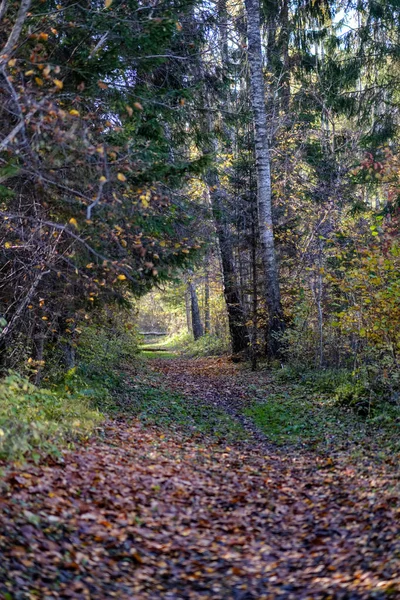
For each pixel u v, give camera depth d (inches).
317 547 219.1
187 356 1264.8
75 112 288.7
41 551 193.5
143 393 582.2
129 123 416.8
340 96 900.6
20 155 299.3
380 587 169.3
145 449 362.9
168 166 398.9
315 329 714.2
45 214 386.0
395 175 547.8
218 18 593.9
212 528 243.3
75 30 374.6
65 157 311.7
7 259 419.8
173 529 238.1
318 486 302.7
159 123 486.6
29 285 421.4
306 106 1023.6
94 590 178.9
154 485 285.9
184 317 2097.7
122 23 366.0
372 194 1016.9
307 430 445.7
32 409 348.5
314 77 1063.0
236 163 840.9
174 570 202.4
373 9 886.4
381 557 194.5
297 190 930.7
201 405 576.1
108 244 379.6
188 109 569.0
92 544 210.8
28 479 249.1
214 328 1465.3
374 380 492.7
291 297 864.9
